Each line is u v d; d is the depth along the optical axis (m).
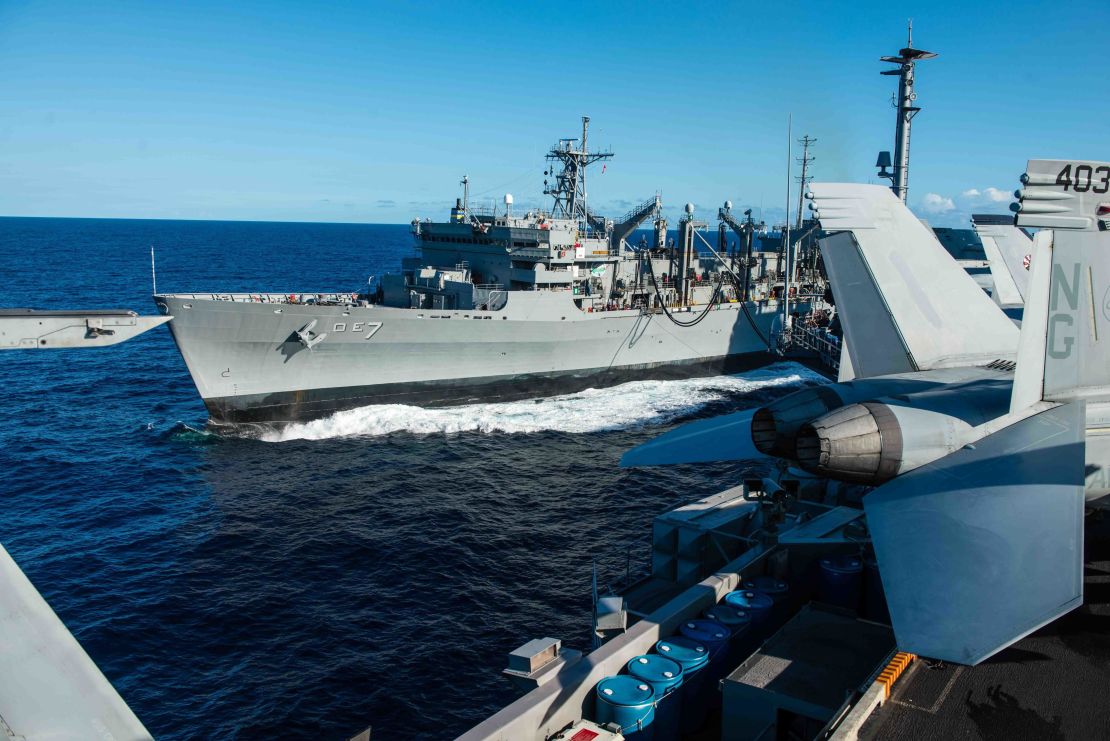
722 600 13.41
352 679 20.80
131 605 24.33
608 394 52.28
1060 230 12.02
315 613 24.09
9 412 45.69
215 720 19.14
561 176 57.34
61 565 26.78
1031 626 7.92
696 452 13.80
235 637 22.75
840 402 13.41
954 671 11.00
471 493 34.28
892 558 9.48
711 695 11.90
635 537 29.81
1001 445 11.48
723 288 60.62
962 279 15.49
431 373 46.09
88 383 53.91
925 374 14.56
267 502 32.94
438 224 55.00
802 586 15.06
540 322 47.53
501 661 21.69
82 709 5.57
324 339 42.06
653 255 58.38
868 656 11.52
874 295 15.29
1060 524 9.38
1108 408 12.77
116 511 31.62
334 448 40.25
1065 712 10.11
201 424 43.72
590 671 10.64
